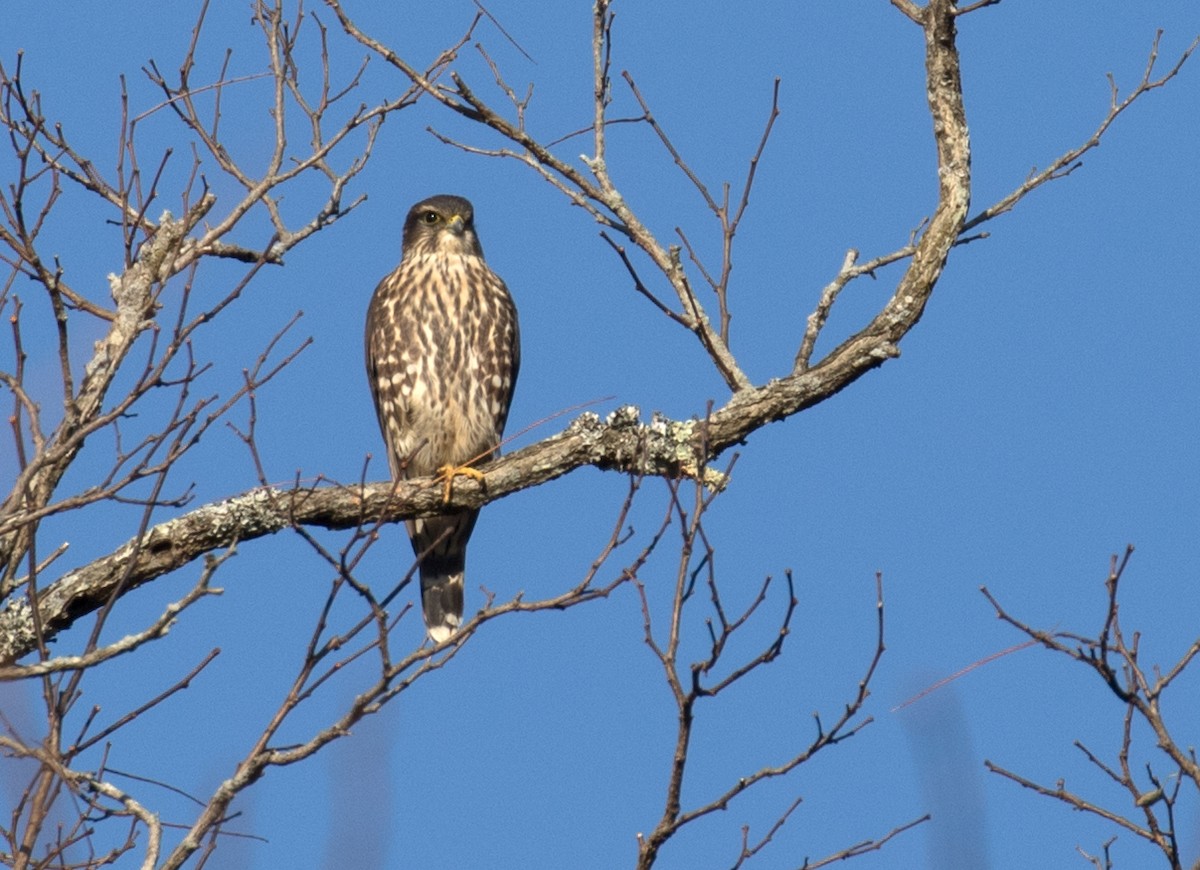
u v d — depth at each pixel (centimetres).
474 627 775
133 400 775
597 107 1223
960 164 1191
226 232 958
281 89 998
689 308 1203
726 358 1188
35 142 981
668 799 766
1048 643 812
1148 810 797
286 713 741
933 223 1191
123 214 945
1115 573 803
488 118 1191
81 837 734
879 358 1163
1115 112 1202
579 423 1152
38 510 749
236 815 734
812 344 1183
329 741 739
